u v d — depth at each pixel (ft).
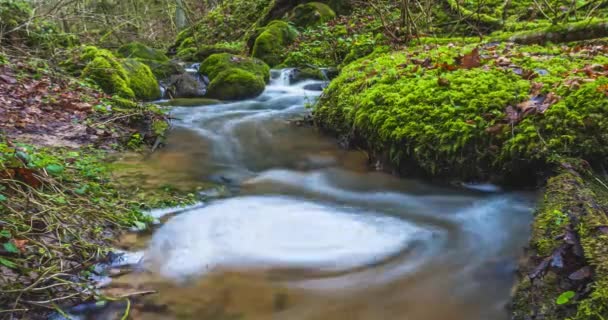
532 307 6.88
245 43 41.11
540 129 11.46
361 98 16.26
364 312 7.84
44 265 8.10
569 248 7.22
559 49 18.22
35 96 19.24
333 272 9.05
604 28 19.48
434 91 14.30
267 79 28.68
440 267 9.12
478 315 7.61
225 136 18.48
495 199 11.71
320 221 11.28
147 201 11.62
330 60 31.71
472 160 12.26
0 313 6.90
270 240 10.28
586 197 8.70
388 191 13.14
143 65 26.35
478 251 9.57
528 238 9.59
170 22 72.28
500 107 12.67
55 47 29.94
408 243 10.16
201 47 41.16
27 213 9.09
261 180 14.26
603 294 6.00
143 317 7.52
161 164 14.96
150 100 25.22
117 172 13.61
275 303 8.04
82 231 9.45
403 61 19.03
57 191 10.46
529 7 29.25
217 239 10.26
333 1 40.22
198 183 13.43
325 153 16.33
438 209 11.77
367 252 9.80
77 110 18.74
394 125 13.87
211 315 7.66
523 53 17.87
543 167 11.06
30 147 13.14
